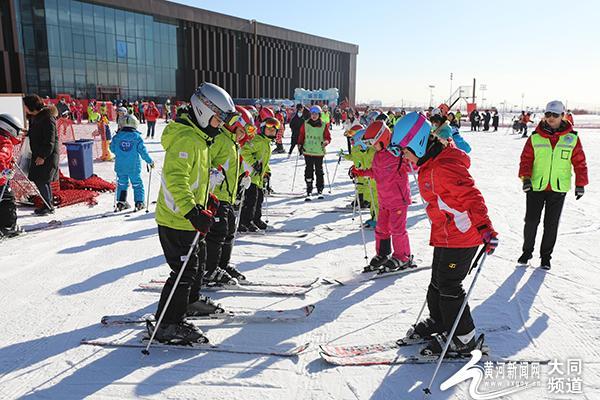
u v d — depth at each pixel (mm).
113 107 30312
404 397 2773
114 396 2742
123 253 5449
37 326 3609
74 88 35188
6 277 4648
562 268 5027
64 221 6945
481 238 2805
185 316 3379
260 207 6602
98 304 4027
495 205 8375
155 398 2727
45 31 32844
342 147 20031
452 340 3096
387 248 4906
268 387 2857
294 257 5441
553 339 3467
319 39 61156
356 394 2799
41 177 7102
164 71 42594
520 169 4918
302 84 60438
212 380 2918
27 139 7793
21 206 7820
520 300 4184
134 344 3318
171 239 3191
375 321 3783
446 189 2816
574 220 7254
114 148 7496
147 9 39531
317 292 4395
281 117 17812
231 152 4309
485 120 34688
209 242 4293
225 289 4406
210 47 46875
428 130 2857
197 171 3105
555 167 4719
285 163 14656
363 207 8047
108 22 37062
